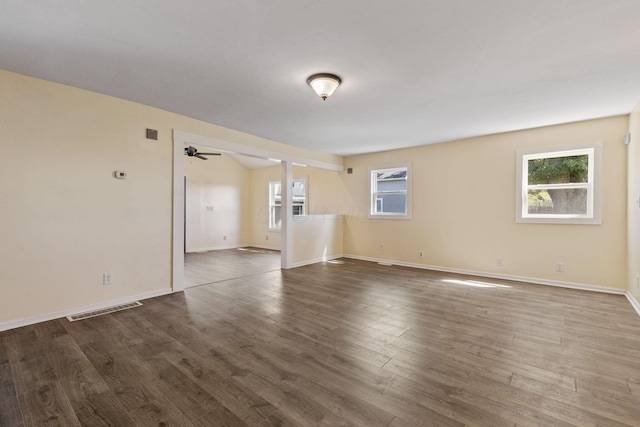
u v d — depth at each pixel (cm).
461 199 523
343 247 698
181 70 272
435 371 208
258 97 334
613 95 322
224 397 179
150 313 320
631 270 362
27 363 218
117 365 215
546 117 397
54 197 302
